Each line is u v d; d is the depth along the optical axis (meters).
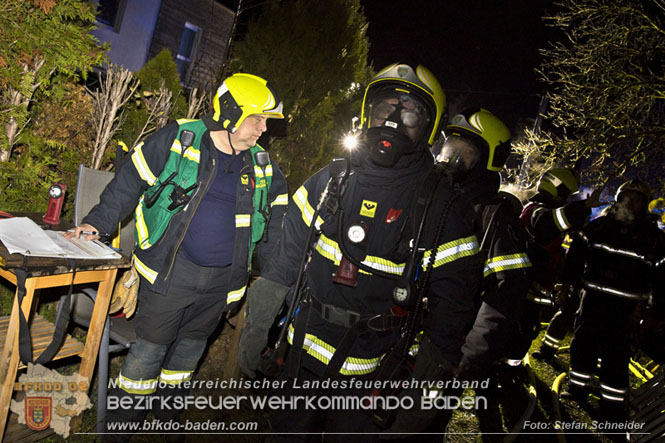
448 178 1.67
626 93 8.27
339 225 1.64
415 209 1.59
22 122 2.66
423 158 1.71
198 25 10.98
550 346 4.82
